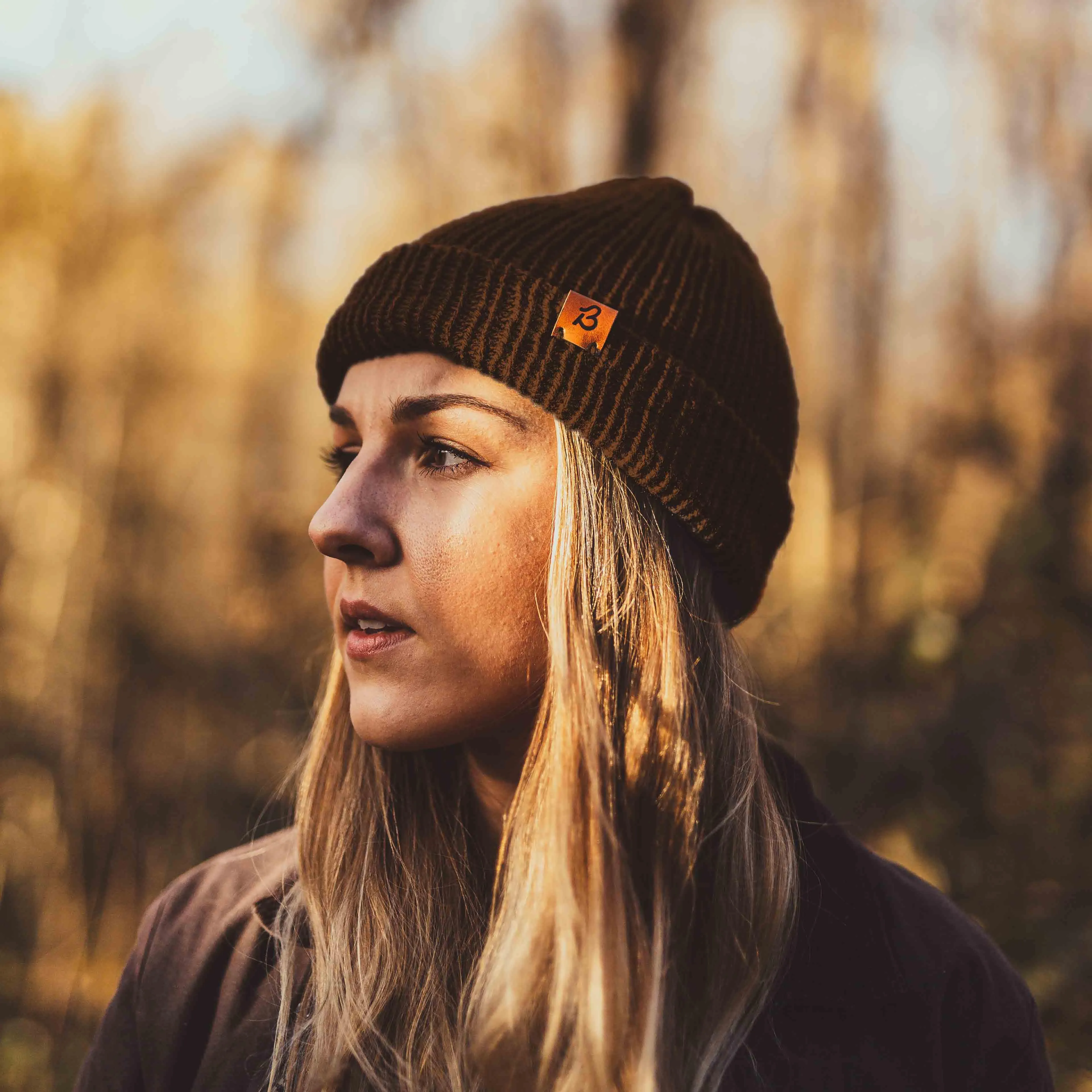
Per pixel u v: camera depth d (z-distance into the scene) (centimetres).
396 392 94
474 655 92
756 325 109
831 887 103
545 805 92
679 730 97
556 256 97
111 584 350
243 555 380
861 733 260
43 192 368
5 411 363
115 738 328
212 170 408
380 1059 92
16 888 300
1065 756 243
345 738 108
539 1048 89
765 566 113
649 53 352
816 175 380
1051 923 208
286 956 98
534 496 93
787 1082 92
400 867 102
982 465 340
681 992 94
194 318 412
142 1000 101
